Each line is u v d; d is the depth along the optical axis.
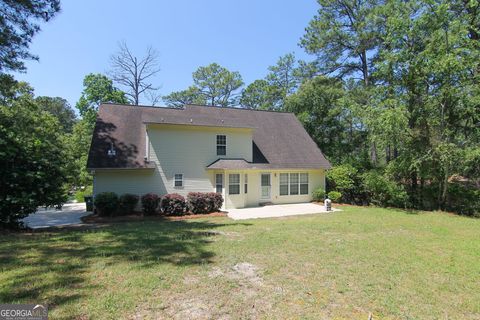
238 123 18.50
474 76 16.12
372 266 6.35
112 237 8.91
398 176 18.61
